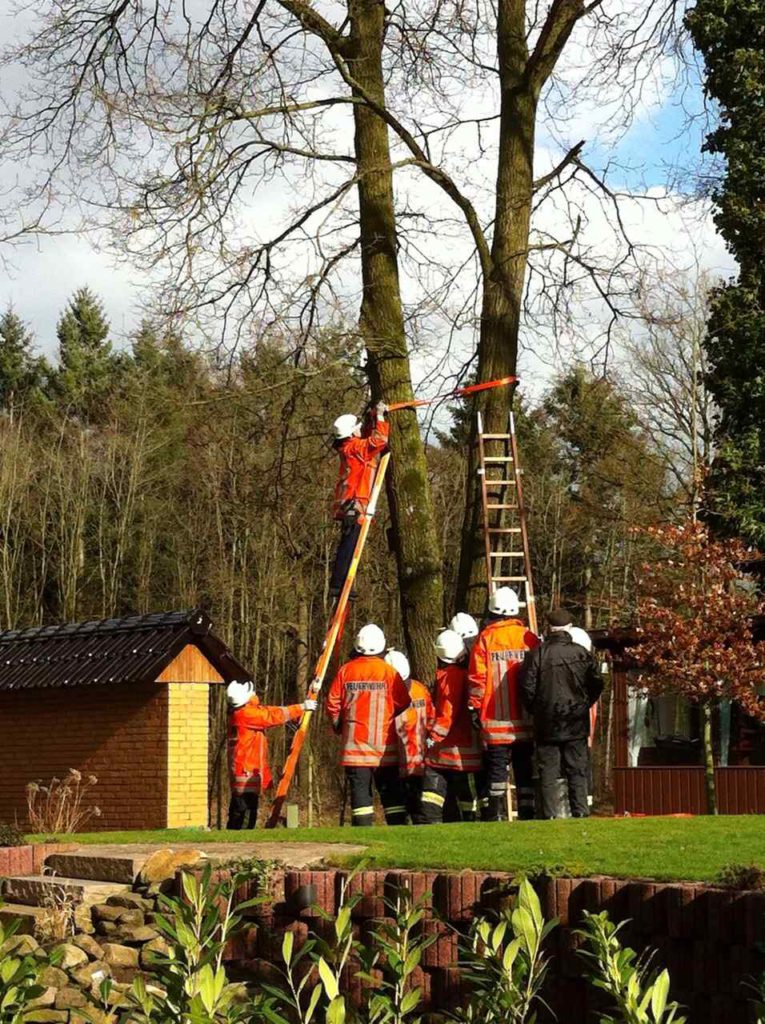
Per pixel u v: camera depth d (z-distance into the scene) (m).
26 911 9.60
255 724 16.09
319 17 19.45
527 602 17.83
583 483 44.16
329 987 3.89
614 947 4.16
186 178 18.14
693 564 23.88
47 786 20.17
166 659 18.97
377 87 19.58
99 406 52.88
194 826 19.20
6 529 47.28
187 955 4.05
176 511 46.31
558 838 9.27
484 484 18.36
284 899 8.58
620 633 24.77
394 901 7.99
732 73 31.66
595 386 23.53
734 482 30.72
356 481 16.09
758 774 24.41
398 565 18.92
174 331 18.91
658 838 8.92
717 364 31.81
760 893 6.66
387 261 19.30
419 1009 7.63
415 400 18.86
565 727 12.24
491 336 19.14
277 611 40.44
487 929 4.29
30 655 20.95
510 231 19.38
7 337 58.09
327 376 20.30
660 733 28.41
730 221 31.56
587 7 19.38
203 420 22.80
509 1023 4.12
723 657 22.77
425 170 19.28
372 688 13.09
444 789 13.16
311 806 38.12
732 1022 6.59
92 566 48.19
